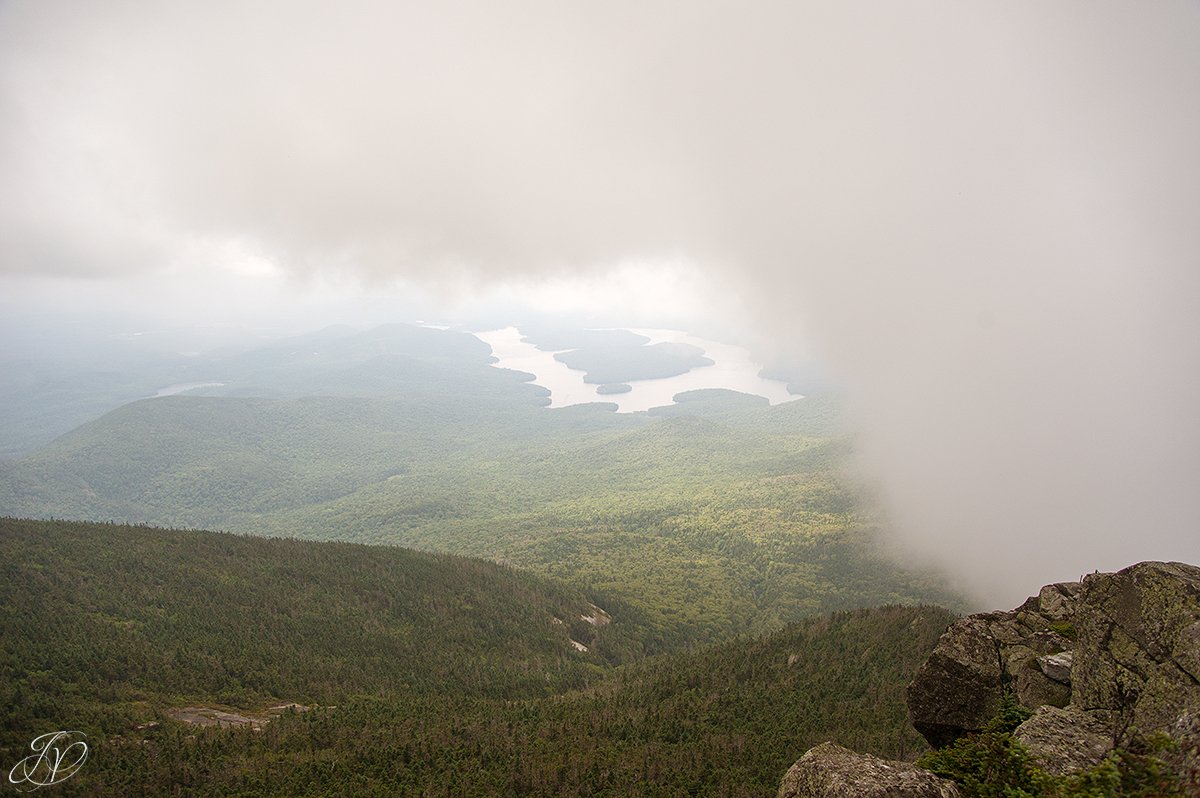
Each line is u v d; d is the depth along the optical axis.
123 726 88.19
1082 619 28.39
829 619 132.38
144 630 129.50
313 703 112.38
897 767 23.28
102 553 160.38
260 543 197.88
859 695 94.25
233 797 71.06
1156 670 23.86
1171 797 17.08
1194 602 24.38
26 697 88.25
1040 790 20.64
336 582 182.12
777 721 88.56
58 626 119.50
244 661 124.25
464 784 75.38
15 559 146.25
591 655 182.88
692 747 81.50
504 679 147.12
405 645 155.88
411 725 94.38
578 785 74.56
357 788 73.81
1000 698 31.95
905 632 113.88
